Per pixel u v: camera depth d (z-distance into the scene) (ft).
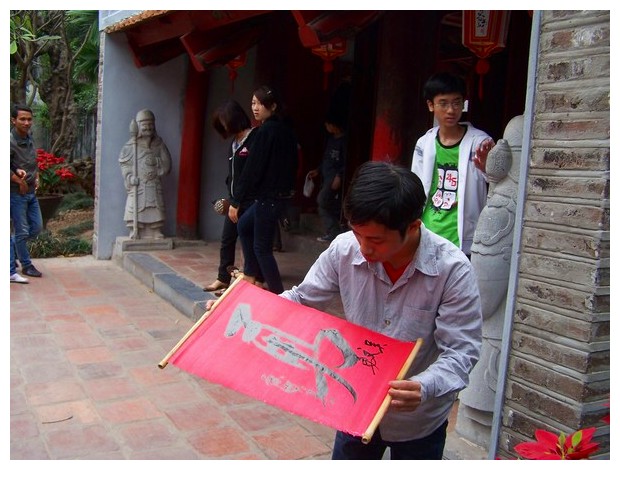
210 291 18.30
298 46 25.40
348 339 6.43
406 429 6.51
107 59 23.63
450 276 6.04
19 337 15.55
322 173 23.02
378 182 5.37
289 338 6.57
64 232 29.35
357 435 5.75
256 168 15.43
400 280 6.17
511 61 18.99
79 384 12.98
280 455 10.43
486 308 9.91
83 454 10.26
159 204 24.43
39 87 39.04
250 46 20.27
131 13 21.25
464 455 9.97
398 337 6.39
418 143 11.41
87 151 42.11
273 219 15.74
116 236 24.72
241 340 6.61
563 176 8.13
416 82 15.14
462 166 10.63
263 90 15.62
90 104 39.52
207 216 26.11
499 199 9.89
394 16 14.83
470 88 20.63
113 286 20.77
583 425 8.08
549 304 8.39
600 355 8.06
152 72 24.44
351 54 26.66
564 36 8.02
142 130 23.81
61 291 19.85
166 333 16.22
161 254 23.50
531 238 8.56
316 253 23.54
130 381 13.21
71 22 36.32
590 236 7.86
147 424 11.38
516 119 9.91
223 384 6.29
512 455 8.97
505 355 8.96
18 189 20.39
